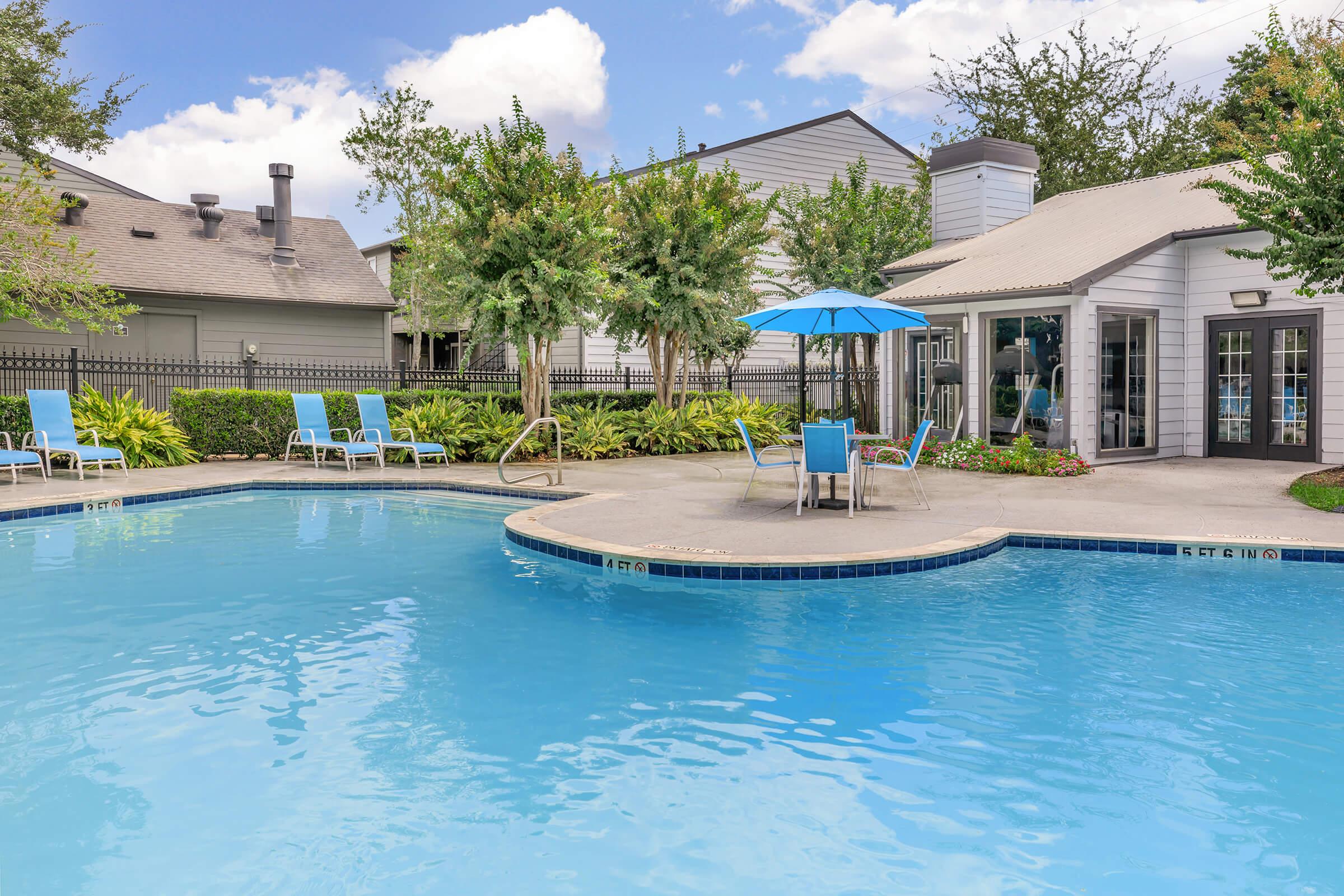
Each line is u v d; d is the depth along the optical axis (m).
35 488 11.43
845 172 27.64
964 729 4.08
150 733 4.02
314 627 5.74
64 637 5.50
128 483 12.01
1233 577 6.94
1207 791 3.46
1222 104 31.97
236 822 3.21
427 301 23.75
